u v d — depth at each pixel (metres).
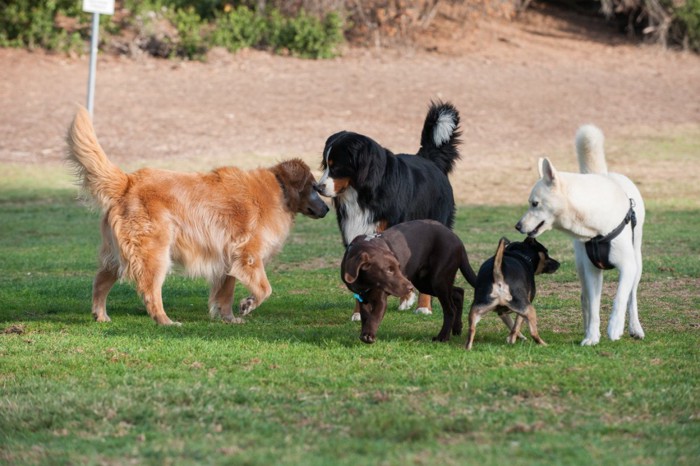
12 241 18.81
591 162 10.25
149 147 28.72
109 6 24.11
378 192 11.59
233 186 11.22
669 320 11.03
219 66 37.53
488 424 6.83
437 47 41.06
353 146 11.45
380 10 40.28
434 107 13.36
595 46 42.81
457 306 10.26
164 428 6.89
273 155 28.14
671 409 7.25
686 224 20.06
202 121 31.52
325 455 6.20
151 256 10.81
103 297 11.35
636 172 27.11
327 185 11.43
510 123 32.72
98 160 10.84
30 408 7.37
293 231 20.58
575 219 9.20
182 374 8.38
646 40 43.16
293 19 39.53
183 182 11.10
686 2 42.12
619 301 9.45
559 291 13.23
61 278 14.62
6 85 33.88
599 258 9.44
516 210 22.56
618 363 8.57
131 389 7.88
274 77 36.56
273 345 9.56
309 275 14.97
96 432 6.84
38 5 37.69
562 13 46.28
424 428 6.67
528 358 8.80
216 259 11.17
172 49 38.28
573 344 9.51
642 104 35.28
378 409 7.20
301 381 8.10
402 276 9.07
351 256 9.16
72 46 37.34
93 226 20.84
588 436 6.59
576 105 34.94
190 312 12.07
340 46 40.44
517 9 44.41
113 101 33.03
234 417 7.08
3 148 28.59
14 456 6.34
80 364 8.84
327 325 11.01
